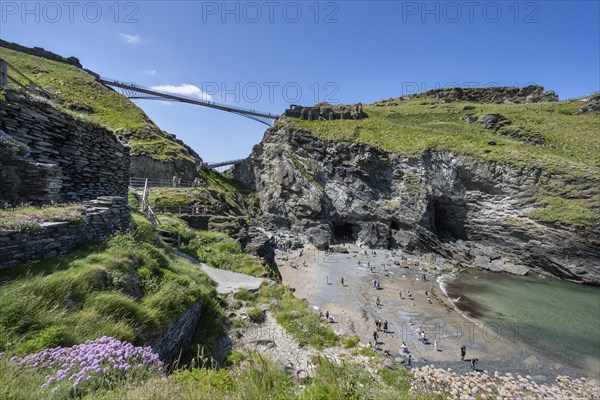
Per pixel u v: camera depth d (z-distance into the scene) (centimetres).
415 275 4781
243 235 3250
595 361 2558
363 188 7319
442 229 7450
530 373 2344
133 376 513
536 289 4503
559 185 5697
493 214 6366
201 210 3616
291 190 7419
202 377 598
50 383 429
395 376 1117
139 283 970
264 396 538
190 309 1119
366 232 6731
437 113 10925
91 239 1061
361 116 10406
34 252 788
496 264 5694
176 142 6962
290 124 8631
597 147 6706
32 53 8131
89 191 1587
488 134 8450
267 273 2239
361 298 3634
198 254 2239
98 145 1664
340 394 578
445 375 1134
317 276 4369
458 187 6881
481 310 3559
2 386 395
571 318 3434
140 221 1667
